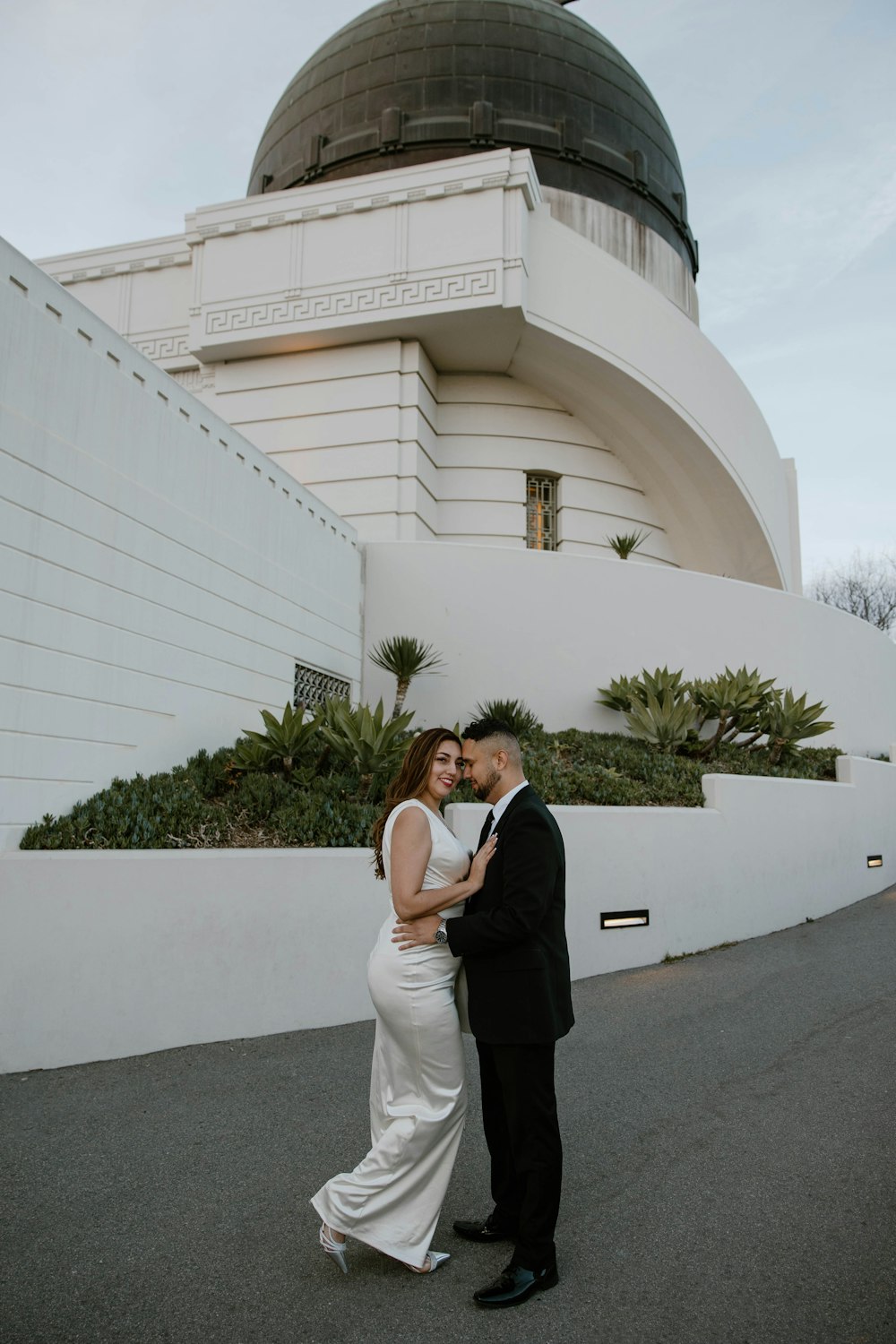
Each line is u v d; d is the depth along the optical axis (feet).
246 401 50.90
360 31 62.34
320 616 34.99
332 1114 13.42
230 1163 11.75
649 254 61.00
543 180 57.62
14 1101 14.16
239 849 19.42
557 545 54.90
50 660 19.36
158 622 23.68
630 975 21.91
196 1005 17.04
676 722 35.65
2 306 18.19
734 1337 8.09
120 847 18.66
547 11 64.03
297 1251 9.64
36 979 16.05
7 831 17.90
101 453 21.40
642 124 63.36
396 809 9.85
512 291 46.26
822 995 19.65
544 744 35.45
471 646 39.65
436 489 52.90
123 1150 12.17
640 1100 13.83
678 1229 10.01
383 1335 8.19
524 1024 9.12
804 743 46.55
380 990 9.32
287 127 63.21
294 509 32.94
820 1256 9.38
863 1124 12.76
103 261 53.72
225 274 49.98
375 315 47.55
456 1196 11.08
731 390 57.57
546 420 55.06
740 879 26.76
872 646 54.44
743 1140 12.33
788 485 69.15
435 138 56.44
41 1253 9.54
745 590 45.24
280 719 31.04
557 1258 9.48
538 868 9.32
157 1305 8.60
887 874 38.04
